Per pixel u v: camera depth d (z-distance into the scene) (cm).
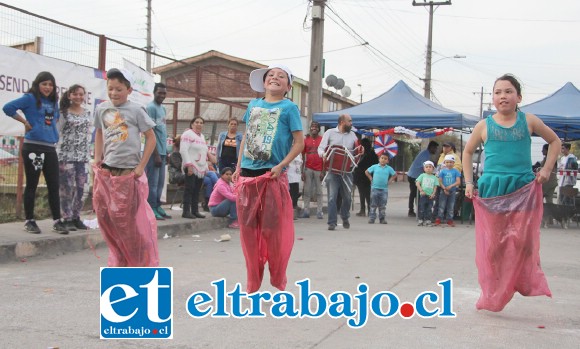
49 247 721
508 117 486
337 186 1091
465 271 680
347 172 1090
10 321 442
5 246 668
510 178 482
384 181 1259
